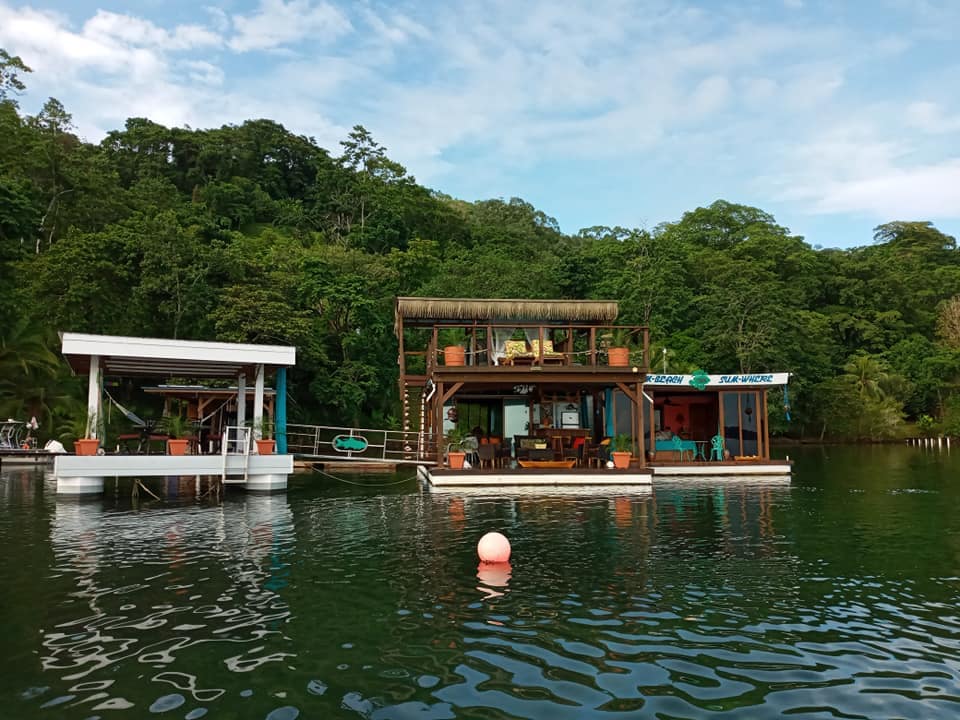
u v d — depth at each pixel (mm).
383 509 14109
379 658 5477
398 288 39625
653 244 50188
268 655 5539
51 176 40219
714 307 43875
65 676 5094
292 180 74938
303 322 28938
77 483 15312
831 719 4422
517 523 12219
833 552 9586
